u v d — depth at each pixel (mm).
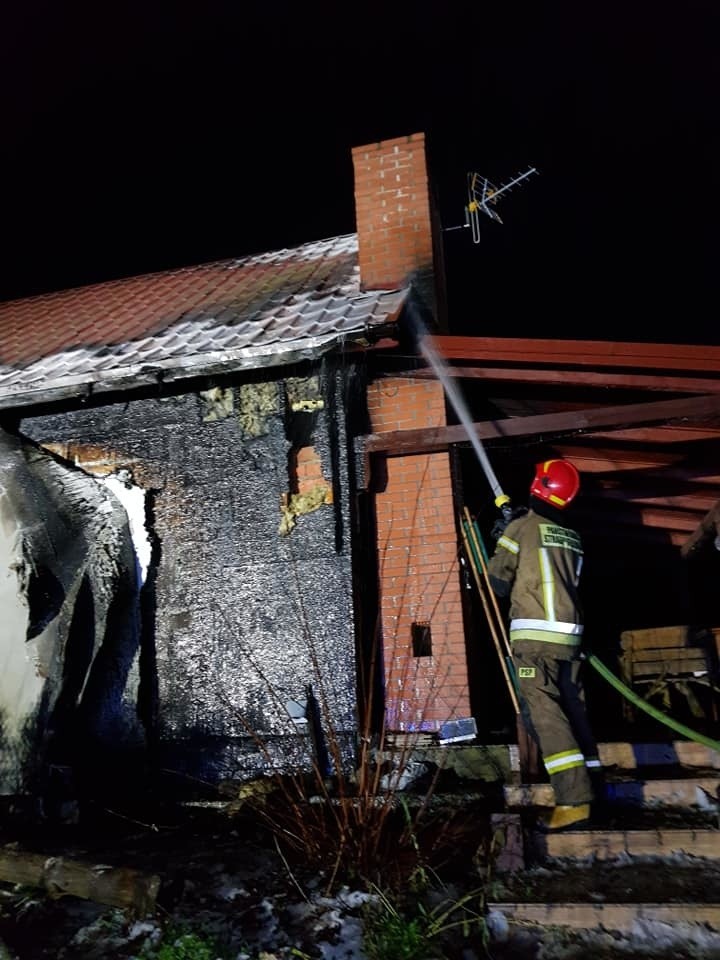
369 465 6254
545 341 5867
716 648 7258
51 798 5566
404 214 7703
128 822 5422
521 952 3461
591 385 6102
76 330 8531
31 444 6738
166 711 6164
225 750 5980
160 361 6359
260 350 6129
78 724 6113
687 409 5688
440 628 5980
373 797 4379
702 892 3680
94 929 3713
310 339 6020
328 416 6270
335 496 6156
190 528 6438
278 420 6418
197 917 3725
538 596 4484
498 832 4070
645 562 9594
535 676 4340
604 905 3576
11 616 6266
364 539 6262
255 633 6129
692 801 4559
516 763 5215
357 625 6004
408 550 6164
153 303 8953
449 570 6062
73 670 6070
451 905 3678
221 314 7648
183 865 4312
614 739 5492
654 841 4082
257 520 6309
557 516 4723
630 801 4594
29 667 6102
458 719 5746
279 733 5914
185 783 5977
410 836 4156
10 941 3662
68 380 6555
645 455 7117
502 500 5039
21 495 6480
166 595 6375
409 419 6352
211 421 6586
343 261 8883
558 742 4223
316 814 4609
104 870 3926
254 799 5090
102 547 6348
